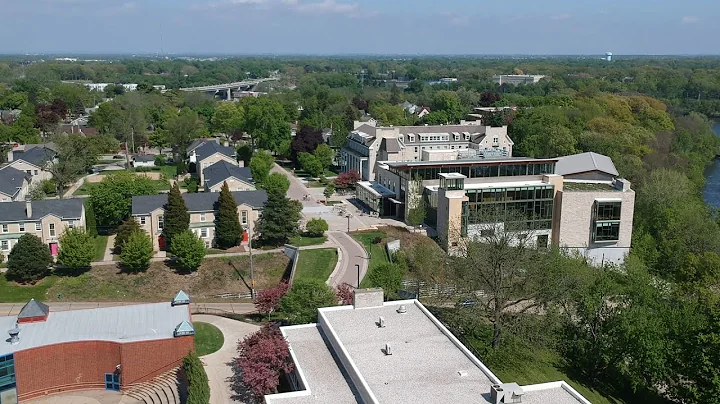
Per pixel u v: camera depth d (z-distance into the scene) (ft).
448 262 267.39
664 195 417.49
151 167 583.17
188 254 321.32
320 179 545.44
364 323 197.16
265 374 183.62
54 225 335.47
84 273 318.86
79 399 204.03
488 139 534.37
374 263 324.39
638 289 245.65
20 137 647.15
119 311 230.48
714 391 199.11
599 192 376.27
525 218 364.17
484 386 156.46
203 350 230.89
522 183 389.19
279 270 338.95
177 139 579.48
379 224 399.85
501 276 239.50
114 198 379.96
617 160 493.36
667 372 212.84
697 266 324.19
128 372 207.62
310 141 604.08
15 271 300.81
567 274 253.24
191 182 479.82
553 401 153.07
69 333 212.64
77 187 491.31
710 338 202.90
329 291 238.48
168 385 204.95
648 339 215.10
